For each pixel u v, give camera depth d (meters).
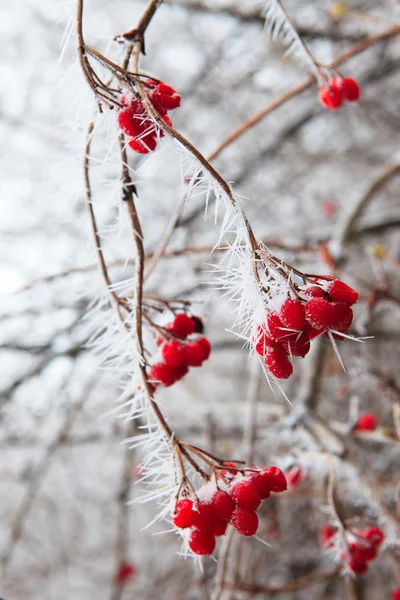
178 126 5.40
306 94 4.85
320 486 3.07
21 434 4.63
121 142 1.29
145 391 1.27
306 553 4.89
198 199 4.66
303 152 5.37
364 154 5.69
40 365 3.70
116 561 4.68
